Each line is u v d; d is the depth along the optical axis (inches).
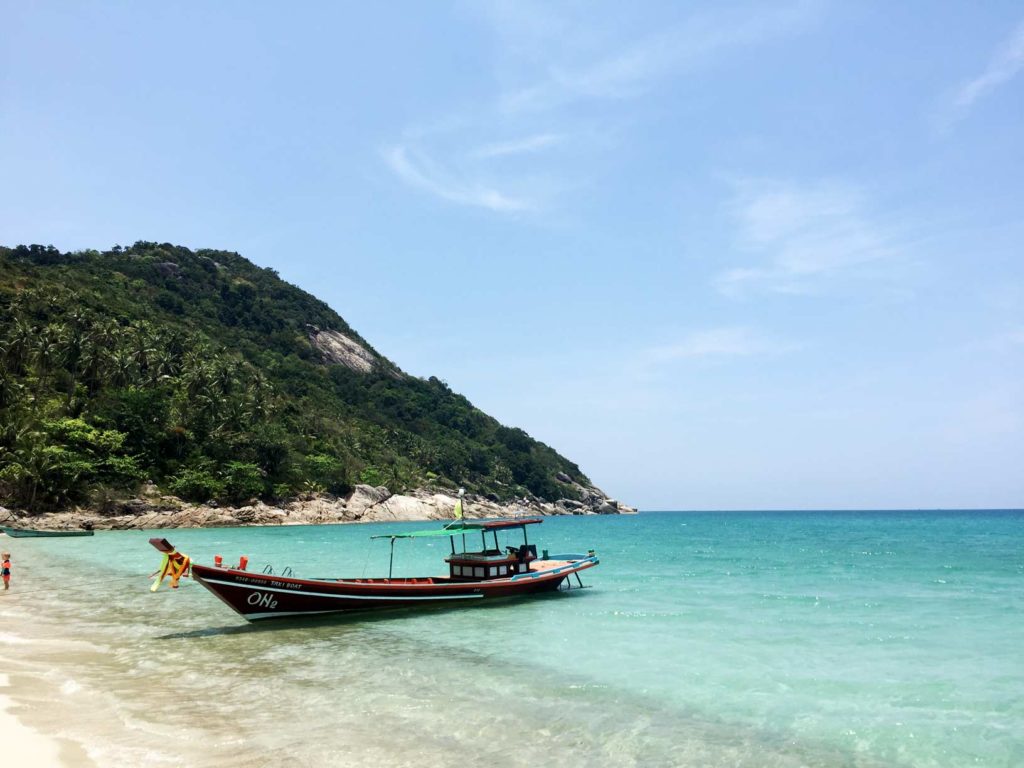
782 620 997.2
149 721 507.5
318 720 526.9
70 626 928.3
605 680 670.5
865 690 639.8
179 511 3784.5
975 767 464.8
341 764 436.1
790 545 2901.1
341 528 4234.7
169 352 4830.2
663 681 666.8
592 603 1152.2
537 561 1298.0
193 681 639.8
